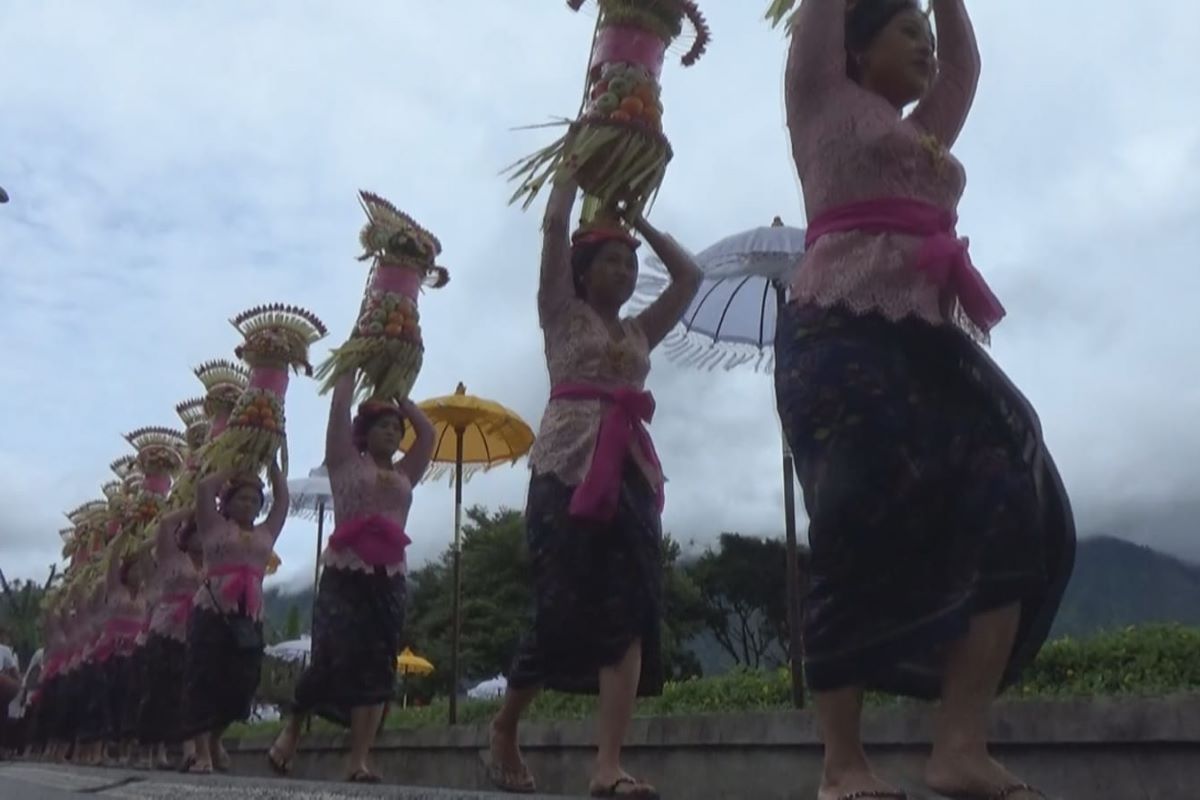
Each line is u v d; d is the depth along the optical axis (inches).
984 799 108.3
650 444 191.3
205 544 348.2
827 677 111.3
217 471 359.6
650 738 260.1
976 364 118.2
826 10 128.8
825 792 111.1
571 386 188.9
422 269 309.4
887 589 111.8
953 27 140.8
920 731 206.1
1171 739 185.2
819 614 112.7
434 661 861.2
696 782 250.2
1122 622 297.3
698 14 197.8
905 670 114.3
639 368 193.2
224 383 422.6
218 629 340.2
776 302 316.8
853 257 120.7
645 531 183.9
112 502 530.6
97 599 506.9
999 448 115.7
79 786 225.0
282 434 368.2
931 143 126.0
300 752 381.4
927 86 135.0
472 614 841.5
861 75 134.2
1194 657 251.4
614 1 195.0
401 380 298.5
